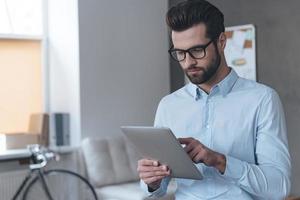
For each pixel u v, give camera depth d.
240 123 1.73
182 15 1.63
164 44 5.39
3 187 4.32
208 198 1.75
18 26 4.84
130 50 5.07
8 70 4.74
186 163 1.55
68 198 4.50
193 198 1.79
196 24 1.62
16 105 4.78
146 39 5.22
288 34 4.25
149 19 5.25
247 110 1.72
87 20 4.70
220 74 1.77
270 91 1.72
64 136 4.66
